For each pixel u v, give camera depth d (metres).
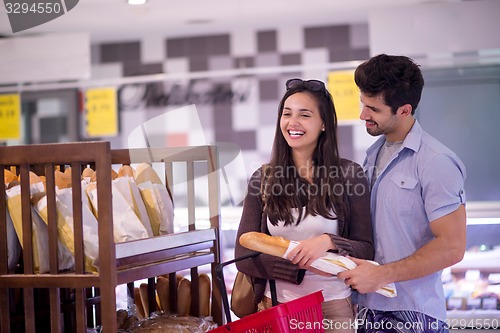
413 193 2.11
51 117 4.04
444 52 3.40
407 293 2.12
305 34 3.90
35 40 3.88
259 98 3.72
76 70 3.88
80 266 1.87
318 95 2.17
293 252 2.00
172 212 2.34
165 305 2.54
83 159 1.84
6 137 4.07
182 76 3.81
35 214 1.96
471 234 3.35
